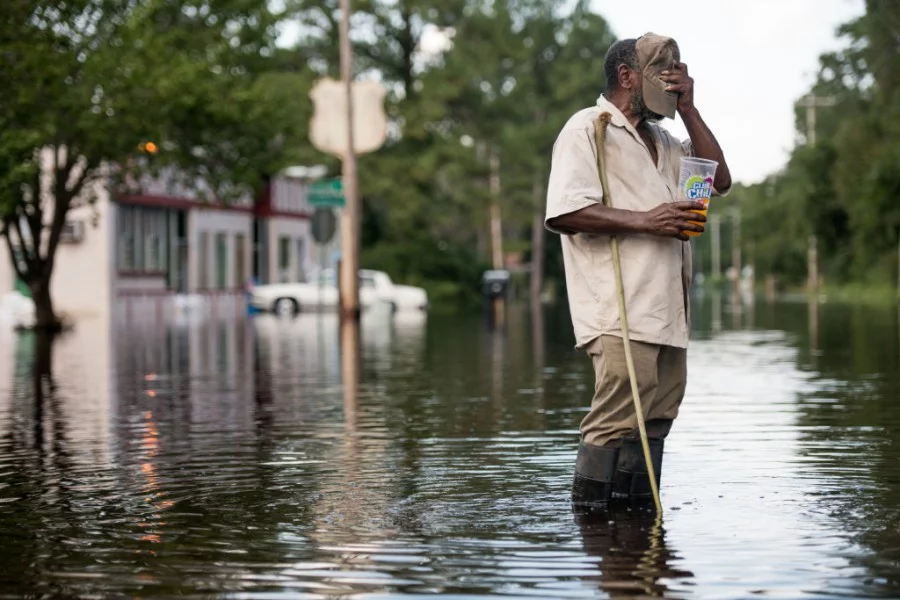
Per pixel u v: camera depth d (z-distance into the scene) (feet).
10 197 97.30
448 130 286.25
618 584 18.65
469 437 36.14
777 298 261.85
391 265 262.06
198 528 23.08
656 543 21.21
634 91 24.53
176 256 201.98
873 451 31.99
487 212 320.70
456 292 261.65
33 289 116.26
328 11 254.06
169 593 18.58
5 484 28.35
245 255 231.91
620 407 24.52
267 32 123.03
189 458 32.40
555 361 69.92
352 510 24.57
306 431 38.11
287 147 125.80
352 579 19.20
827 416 40.34
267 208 241.76
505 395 49.70
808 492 25.89
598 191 24.02
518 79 297.33
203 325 129.90
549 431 37.50
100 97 109.50
